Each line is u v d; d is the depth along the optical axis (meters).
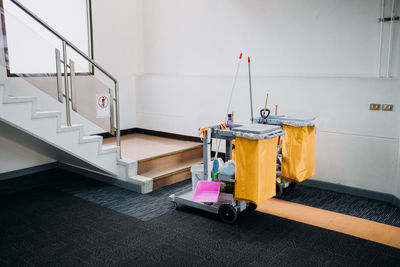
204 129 3.18
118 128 4.16
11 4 4.25
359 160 3.89
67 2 4.85
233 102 4.84
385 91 3.64
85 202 3.69
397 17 3.45
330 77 3.96
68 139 3.62
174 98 5.51
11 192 3.98
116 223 3.17
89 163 3.89
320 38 3.99
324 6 3.91
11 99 3.10
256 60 4.54
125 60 5.72
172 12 5.31
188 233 2.98
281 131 3.11
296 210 3.50
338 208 3.55
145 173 4.27
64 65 3.57
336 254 2.63
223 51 4.85
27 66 3.33
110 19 5.39
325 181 4.16
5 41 3.20
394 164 3.67
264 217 3.32
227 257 2.59
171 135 5.64
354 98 3.84
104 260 2.54
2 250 2.68
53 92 3.52
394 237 2.92
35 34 3.35
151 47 5.68
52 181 4.40
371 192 3.84
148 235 2.94
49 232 2.99
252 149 2.87
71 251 2.67
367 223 3.20
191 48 5.18
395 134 3.63
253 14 4.48
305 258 2.57
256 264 2.49
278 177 3.79
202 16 4.98
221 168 3.23
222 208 3.17
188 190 3.70
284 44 4.27
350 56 3.81
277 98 4.41
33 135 3.33
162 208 3.55
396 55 3.52
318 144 4.15
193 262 2.52
